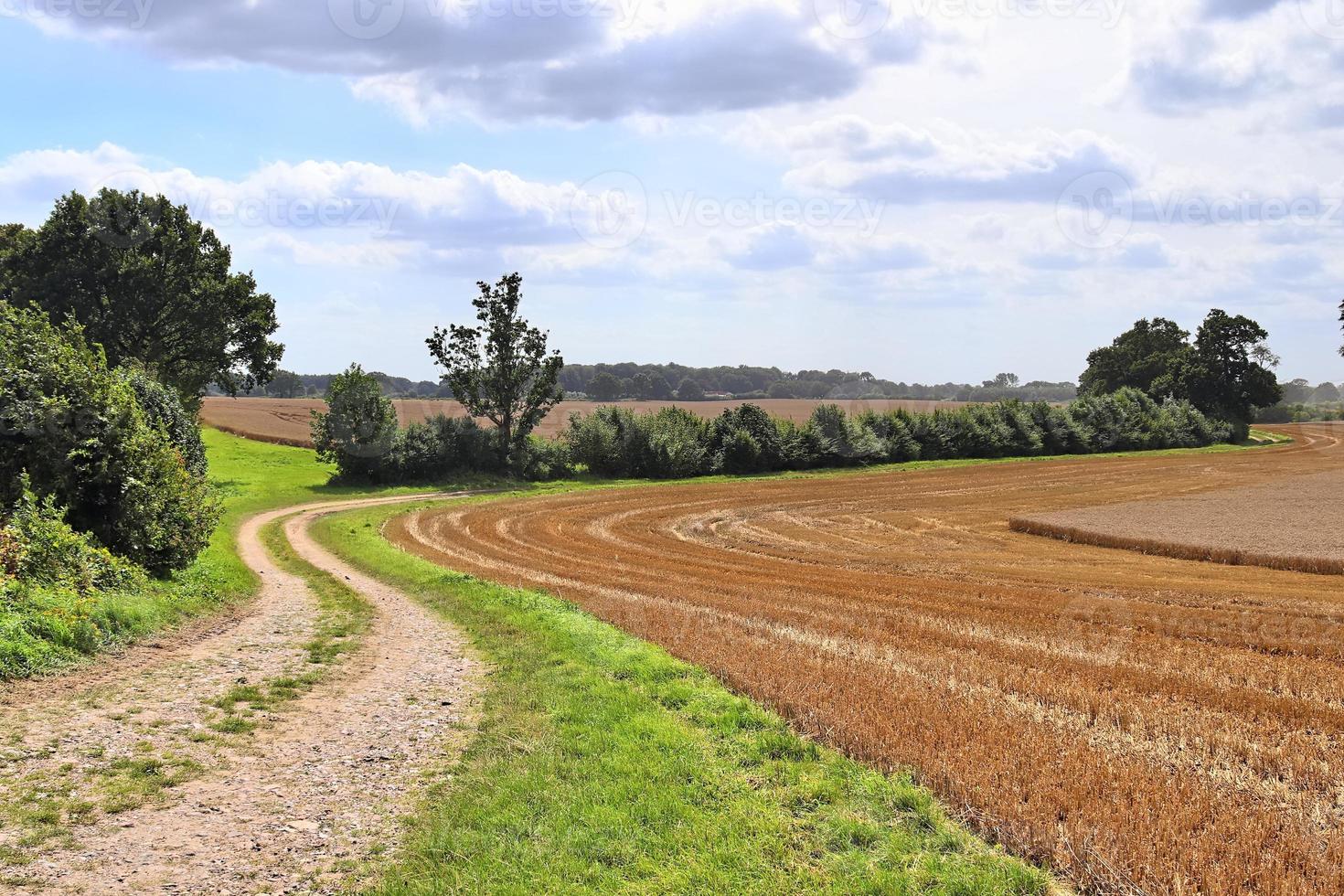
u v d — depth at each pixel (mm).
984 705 11453
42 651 12492
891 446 82625
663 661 13680
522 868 6965
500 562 32250
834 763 9188
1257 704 12516
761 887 6574
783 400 187625
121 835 7555
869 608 20812
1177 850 7199
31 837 7320
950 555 33625
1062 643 16797
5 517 17891
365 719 11500
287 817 8180
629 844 7312
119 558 19406
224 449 79438
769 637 15945
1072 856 7039
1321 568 28172
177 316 58812
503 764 9430
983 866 6926
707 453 74375
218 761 9594
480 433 70688
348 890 6777
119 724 10508
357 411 64188
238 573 25656
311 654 15352
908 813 8008
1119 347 144250
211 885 6746
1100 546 35781
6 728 9953
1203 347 120500
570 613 19062
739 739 9992
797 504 53188
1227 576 27594
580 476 72375
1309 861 7203
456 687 13281
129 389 21891
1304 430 138875
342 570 30328
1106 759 9438
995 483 64688
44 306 54094
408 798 8758
